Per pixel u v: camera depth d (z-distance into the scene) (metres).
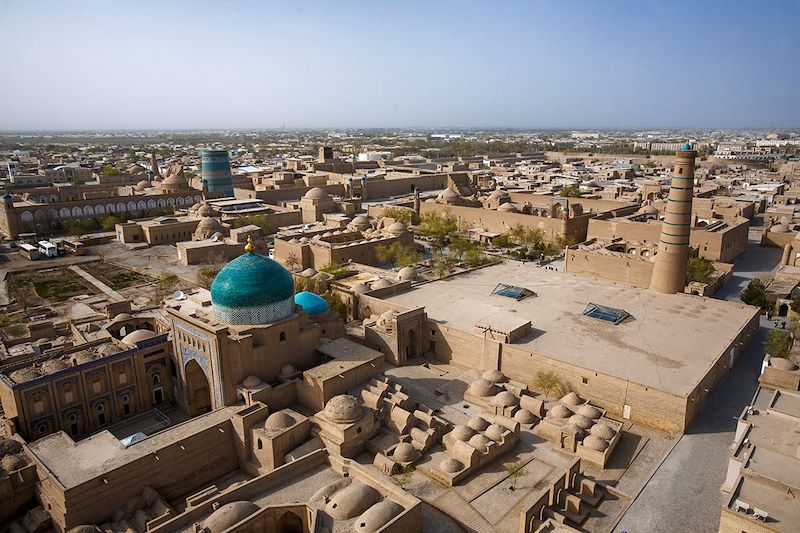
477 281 74.44
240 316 44.97
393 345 55.97
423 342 59.03
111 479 35.34
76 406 44.78
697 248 90.12
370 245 92.06
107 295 83.38
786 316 70.69
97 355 47.50
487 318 57.50
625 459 41.25
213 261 96.62
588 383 47.75
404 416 43.34
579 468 38.47
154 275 93.62
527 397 47.31
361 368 47.00
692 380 46.25
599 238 102.19
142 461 36.78
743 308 63.06
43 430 43.06
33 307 77.25
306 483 36.84
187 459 39.25
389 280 70.00
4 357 51.16
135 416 48.41
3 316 72.50
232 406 43.59
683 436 43.62
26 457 37.78
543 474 39.84
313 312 53.56
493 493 37.91
